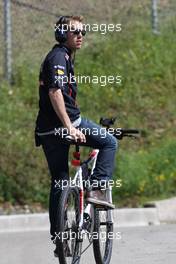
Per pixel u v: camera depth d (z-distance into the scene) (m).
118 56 45.44
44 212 34.03
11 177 34.88
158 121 41.97
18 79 42.56
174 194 36.38
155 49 46.72
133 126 40.97
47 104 22.56
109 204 23.94
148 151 39.09
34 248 28.36
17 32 44.41
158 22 49.16
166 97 43.94
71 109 22.73
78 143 22.67
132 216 33.56
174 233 31.27
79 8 47.56
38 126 22.89
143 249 27.98
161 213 34.34
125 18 48.34
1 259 26.52
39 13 45.62
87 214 23.06
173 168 37.56
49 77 22.20
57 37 22.80
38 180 35.16
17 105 40.66
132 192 35.72
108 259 24.75
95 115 41.03
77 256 22.61
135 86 43.91
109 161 23.58
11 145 36.59
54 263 25.95
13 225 32.03
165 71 45.59
